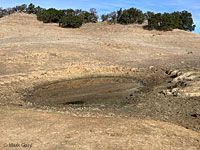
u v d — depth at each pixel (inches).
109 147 290.8
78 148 286.0
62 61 1217.4
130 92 775.1
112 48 1549.0
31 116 422.3
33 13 2802.7
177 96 639.8
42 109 573.6
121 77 1015.6
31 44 1520.7
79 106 631.2
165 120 474.0
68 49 1438.2
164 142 321.4
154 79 935.7
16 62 1162.0
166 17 2183.8
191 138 353.7
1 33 1827.0
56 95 765.9
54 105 644.7
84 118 428.5
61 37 1807.3
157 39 1888.5
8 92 772.0
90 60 1255.5
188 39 1929.1
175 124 444.5
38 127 360.5
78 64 1178.0
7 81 887.7
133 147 294.0
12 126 360.5
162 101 617.3
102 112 544.4
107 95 749.3
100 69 1119.0
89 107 613.3
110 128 364.2
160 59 1302.9
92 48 1515.7
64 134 333.1
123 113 534.6
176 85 756.0
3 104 602.9
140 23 2412.6
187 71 922.7
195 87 676.1
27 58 1229.1
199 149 307.0
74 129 355.3
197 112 512.4
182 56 1368.1
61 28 2130.9
